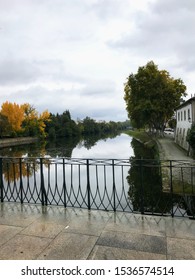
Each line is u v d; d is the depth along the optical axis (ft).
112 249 10.77
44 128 227.81
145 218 14.17
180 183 43.19
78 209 15.84
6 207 16.38
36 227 13.19
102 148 142.31
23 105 209.05
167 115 127.13
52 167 60.80
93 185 44.91
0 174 17.80
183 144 95.50
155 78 118.01
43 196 16.80
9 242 11.53
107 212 15.25
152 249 10.72
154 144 121.90
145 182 47.21
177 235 12.00
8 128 181.98
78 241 11.54
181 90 123.54
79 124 323.37
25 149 142.82
